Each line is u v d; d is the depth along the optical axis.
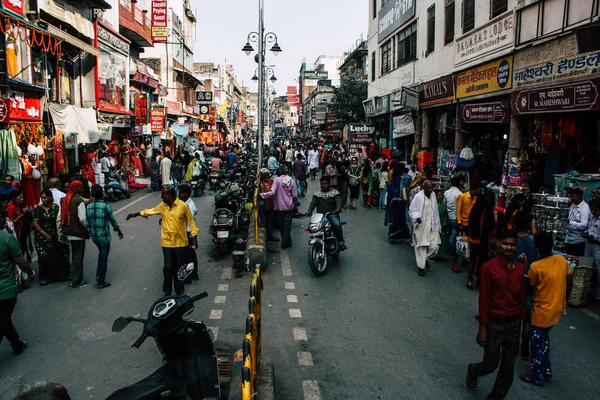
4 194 9.51
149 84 30.80
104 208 8.45
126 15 26.16
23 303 7.80
